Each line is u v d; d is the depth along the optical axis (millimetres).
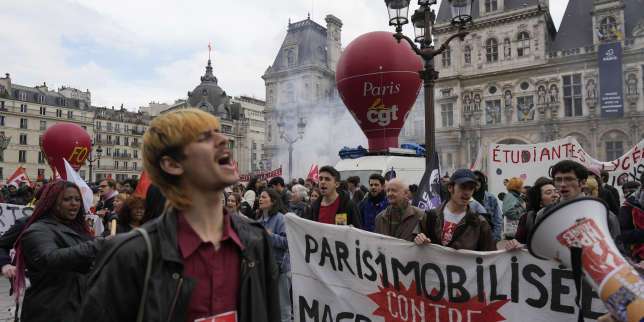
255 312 1890
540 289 4074
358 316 4734
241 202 10141
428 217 4758
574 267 2289
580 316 2324
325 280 4914
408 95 14906
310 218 6555
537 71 37719
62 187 3904
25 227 3891
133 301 1692
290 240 5145
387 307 4613
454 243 4500
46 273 3686
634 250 5105
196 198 1849
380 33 15203
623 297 2020
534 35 37844
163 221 1812
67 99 85875
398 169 14742
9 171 77250
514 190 8805
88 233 4164
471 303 4285
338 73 15727
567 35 38562
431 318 4422
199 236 1810
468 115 40375
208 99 87250
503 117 38938
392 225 5461
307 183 15188
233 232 1941
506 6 40062
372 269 4711
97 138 89000
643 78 34250
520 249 4152
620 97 33969
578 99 36469
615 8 35562
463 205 4664
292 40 55094
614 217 4395
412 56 14953
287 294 6172
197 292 1758
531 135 37750
